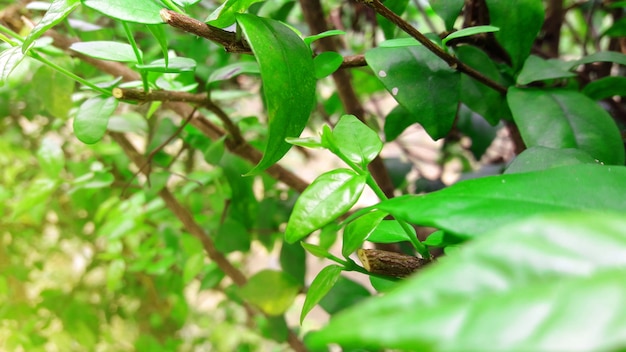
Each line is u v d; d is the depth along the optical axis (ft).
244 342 2.04
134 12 0.67
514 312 0.30
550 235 0.34
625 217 0.35
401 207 0.54
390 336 0.31
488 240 0.35
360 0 0.75
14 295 1.93
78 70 1.27
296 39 0.69
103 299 2.02
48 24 0.68
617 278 0.30
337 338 0.32
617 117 1.22
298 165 2.67
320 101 1.82
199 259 1.48
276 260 1.97
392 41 0.83
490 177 0.56
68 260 2.17
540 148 0.77
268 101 0.62
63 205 1.94
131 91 0.83
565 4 1.55
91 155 1.84
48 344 2.04
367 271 0.72
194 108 1.06
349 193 0.64
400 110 1.08
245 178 1.42
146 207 1.54
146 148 1.51
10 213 1.83
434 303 0.33
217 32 0.68
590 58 0.96
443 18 0.93
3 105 1.57
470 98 1.04
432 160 1.98
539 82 0.97
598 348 0.26
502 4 0.94
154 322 2.05
